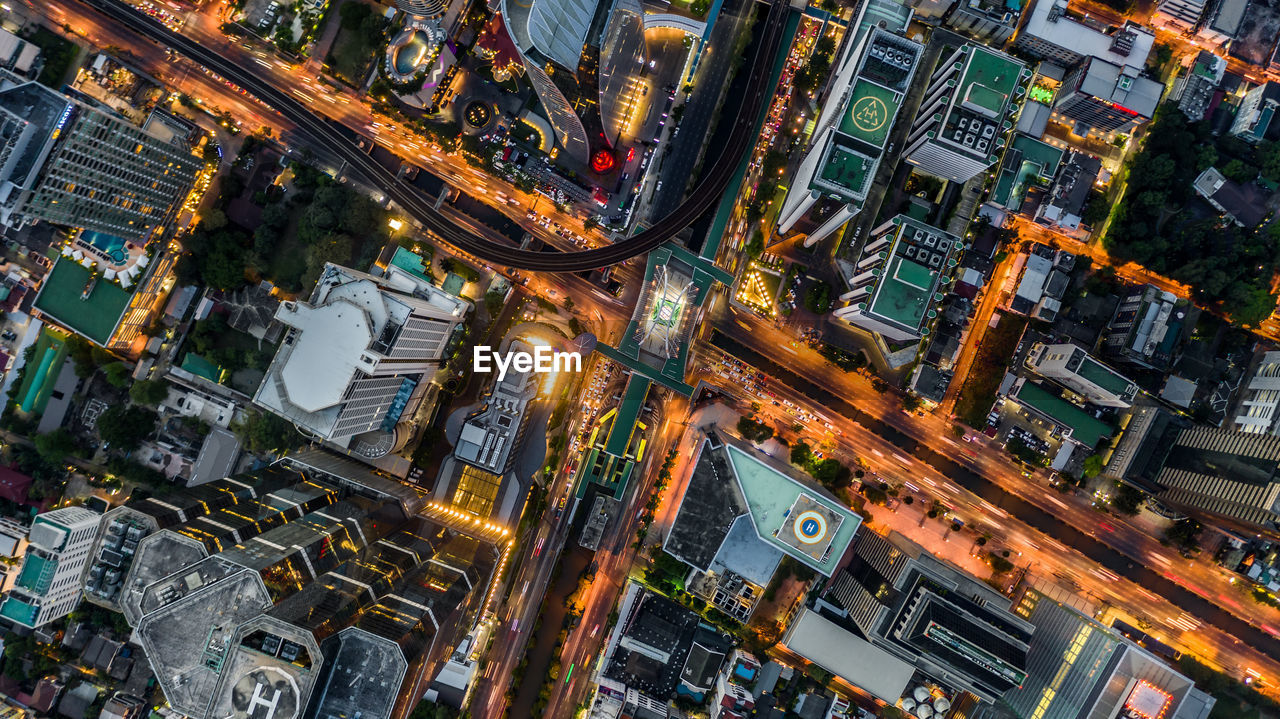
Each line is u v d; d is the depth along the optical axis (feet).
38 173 629.51
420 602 642.22
